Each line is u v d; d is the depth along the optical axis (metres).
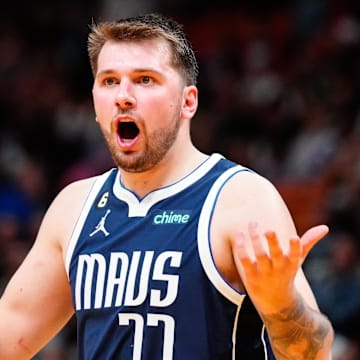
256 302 10.16
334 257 28.06
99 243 11.88
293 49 44.19
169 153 11.87
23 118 43.19
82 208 12.35
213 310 11.12
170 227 11.48
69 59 47.56
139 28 11.63
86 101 44.12
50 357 27.05
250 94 41.12
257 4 49.12
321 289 27.95
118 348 11.42
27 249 31.25
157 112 11.52
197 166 11.90
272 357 11.45
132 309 11.34
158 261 11.34
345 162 34.34
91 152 40.44
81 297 11.81
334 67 39.69
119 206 12.02
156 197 11.79
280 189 35.31
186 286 11.17
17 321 12.48
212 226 11.29
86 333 11.78
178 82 11.73
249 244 10.85
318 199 33.84
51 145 41.66
